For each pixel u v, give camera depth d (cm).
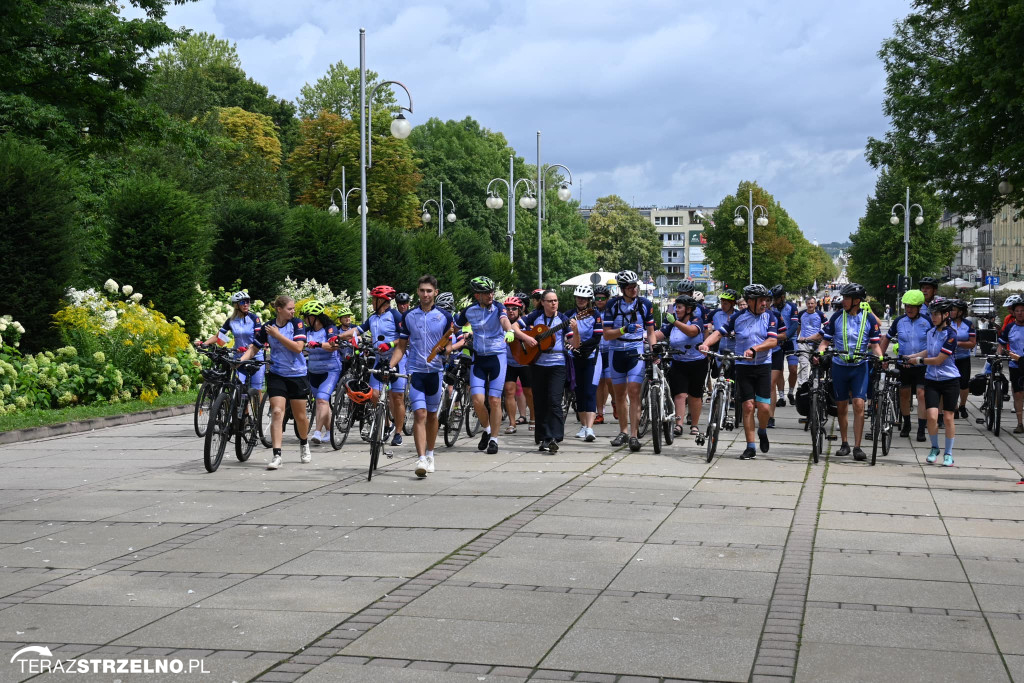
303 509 914
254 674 500
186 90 7025
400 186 6969
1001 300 5412
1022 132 2345
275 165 7375
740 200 9331
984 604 616
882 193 8925
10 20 2534
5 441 1446
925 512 892
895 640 548
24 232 1936
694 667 507
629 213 13912
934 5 2736
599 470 1127
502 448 1320
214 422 1131
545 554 738
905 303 1253
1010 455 1266
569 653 528
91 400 1886
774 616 591
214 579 679
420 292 1073
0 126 2461
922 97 2931
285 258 3120
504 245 8356
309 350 1327
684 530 817
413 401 1082
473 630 566
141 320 2055
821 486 1025
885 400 1224
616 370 1310
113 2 2831
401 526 837
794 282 11731
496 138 9125
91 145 2844
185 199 2503
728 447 1327
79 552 758
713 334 1236
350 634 560
